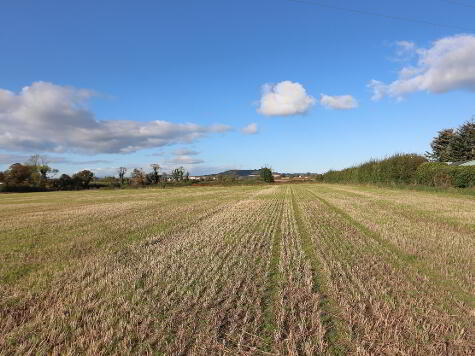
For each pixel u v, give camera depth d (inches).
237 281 313.0
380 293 275.4
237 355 189.2
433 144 3002.0
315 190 1889.8
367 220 668.7
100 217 832.9
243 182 3806.6
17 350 193.2
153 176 4013.3
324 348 194.1
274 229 604.4
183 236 549.0
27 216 909.8
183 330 214.5
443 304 254.4
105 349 193.0
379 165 2020.2
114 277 328.8
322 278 321.7
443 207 858.8
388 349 189.6
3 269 370.6
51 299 275.7
